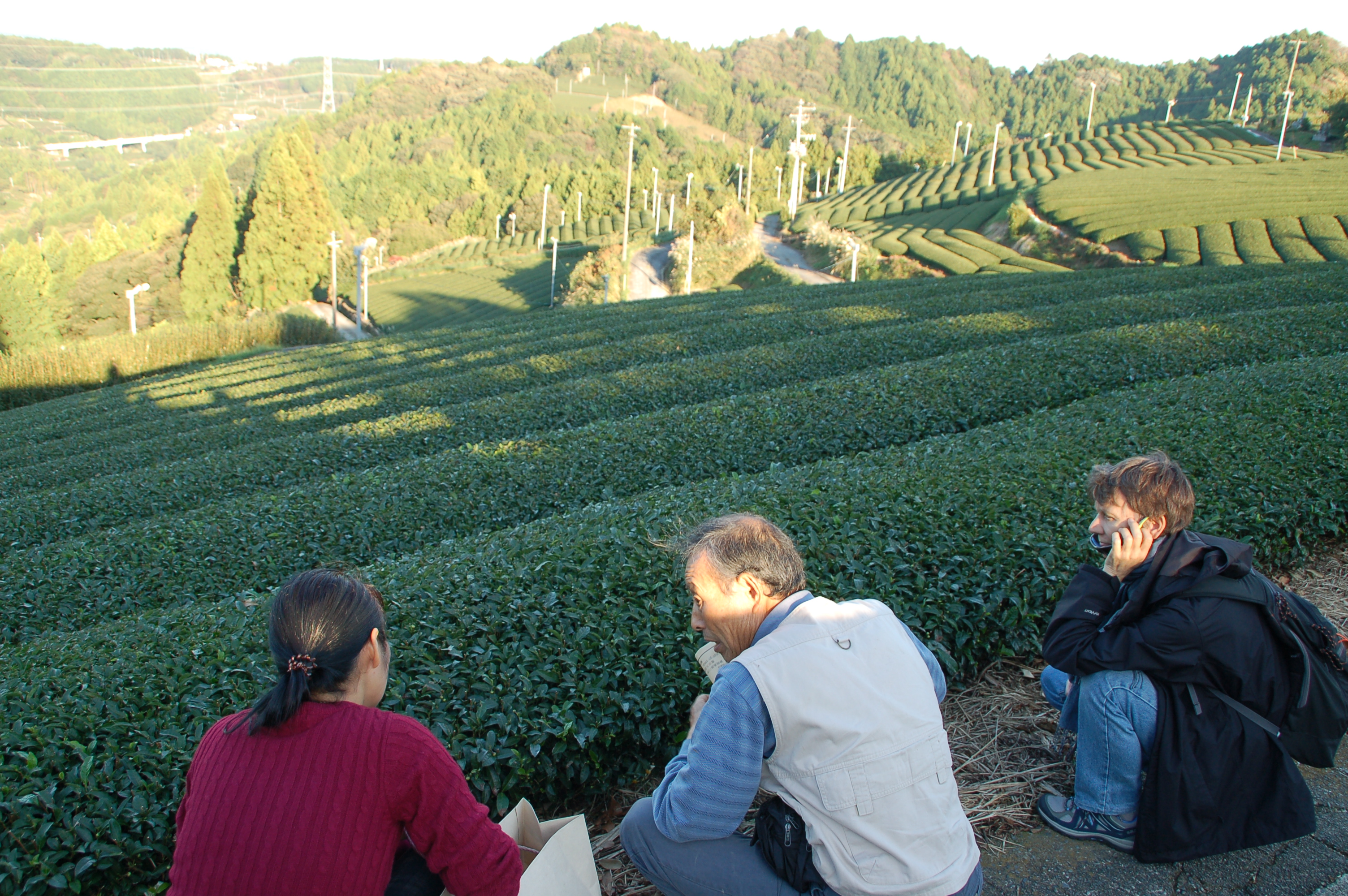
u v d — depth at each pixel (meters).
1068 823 2.88
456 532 9.15
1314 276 20.19
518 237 116.69
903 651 2.11
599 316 33.00
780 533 2.22
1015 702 3.78
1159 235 56.78
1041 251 61.53
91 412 28.66
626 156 166.12
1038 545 4.33
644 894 2.77
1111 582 2.81
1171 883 2.69
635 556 4.42
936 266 62.47
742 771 1.98
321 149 190.38
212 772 1.83
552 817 3.30
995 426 8.42
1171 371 12.57
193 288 76.12
